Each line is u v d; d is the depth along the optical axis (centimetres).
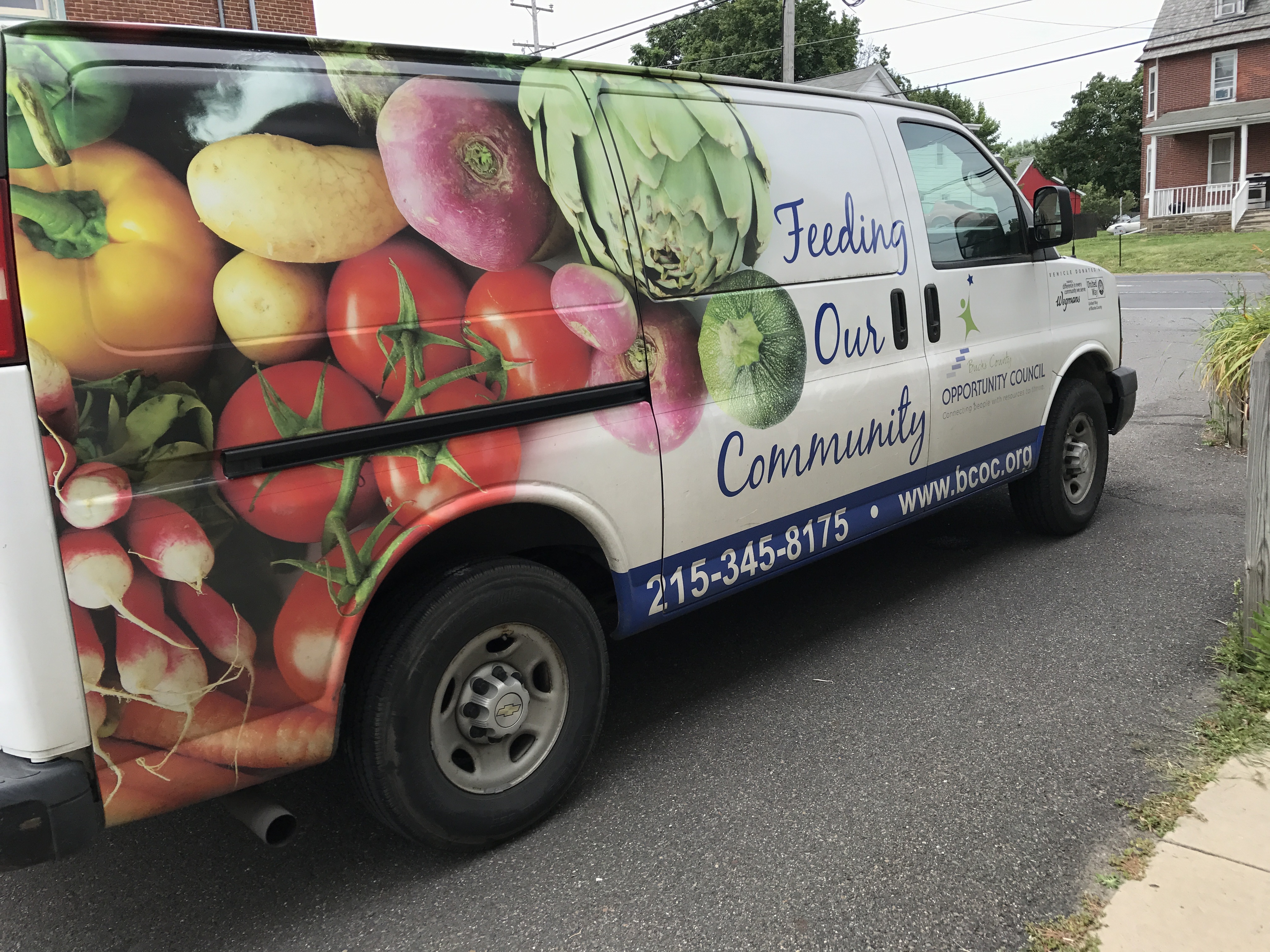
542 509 276
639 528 288
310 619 216
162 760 199
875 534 382
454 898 246
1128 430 749
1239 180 3044
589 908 239
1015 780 285
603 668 285
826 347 346
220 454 200
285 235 209
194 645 200
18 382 175
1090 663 359
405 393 229
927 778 289
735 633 411
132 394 188
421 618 238
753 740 318
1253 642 330
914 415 387
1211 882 234
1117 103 5772
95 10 1173
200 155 198
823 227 347
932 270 397
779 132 336
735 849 260
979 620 406
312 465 215
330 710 222
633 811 281
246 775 213
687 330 297
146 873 263
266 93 209
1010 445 452
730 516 316
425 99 237
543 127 262
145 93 192
